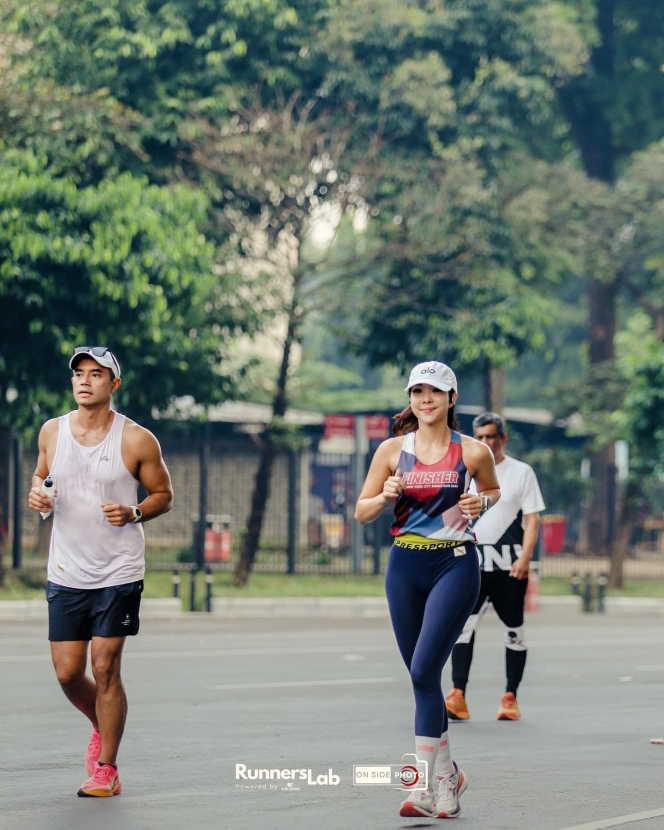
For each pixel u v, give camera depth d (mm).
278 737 23859
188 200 58781
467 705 28969
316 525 81250
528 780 19656
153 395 63781
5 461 65938
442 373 16703
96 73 63281
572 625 57500
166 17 64062
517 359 76812
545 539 93438
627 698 31203
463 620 16656
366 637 48531
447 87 71375
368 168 65938
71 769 20078
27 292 53969
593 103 100875
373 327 74312
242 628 51594
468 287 71500
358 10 69188
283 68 66875
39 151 56812
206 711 27672
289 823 16125
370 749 22453
